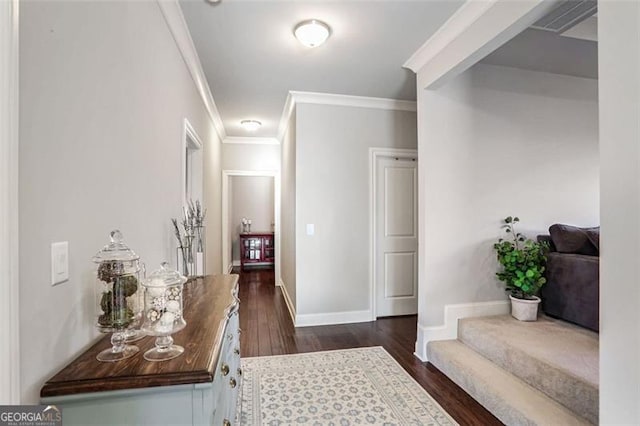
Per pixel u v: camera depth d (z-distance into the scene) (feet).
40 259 2.99
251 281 20.47
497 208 9.93
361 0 6.91
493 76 9.91
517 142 10.10
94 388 3.00
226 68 10.17
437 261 9.46
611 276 4.07
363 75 10.64
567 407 6.15
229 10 7.22
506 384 7.01
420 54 9.16
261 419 6.59
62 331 3.32
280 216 19.45
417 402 7.22
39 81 3.00
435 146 9.42
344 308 12.78
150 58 6.10
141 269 4.26
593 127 10.73
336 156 12.71
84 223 3.77
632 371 3.84
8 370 2.48
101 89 4.20
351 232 12.85
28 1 2.86
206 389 3.21
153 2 6.22
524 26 6.27
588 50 9.04
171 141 7.58
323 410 6.91
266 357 9.52
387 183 13.38
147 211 5.98
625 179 3.92
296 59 9.56
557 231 9.39
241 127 17.30
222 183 19.26
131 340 3.96
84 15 3.80
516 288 9.73
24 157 2.79
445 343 9.23
